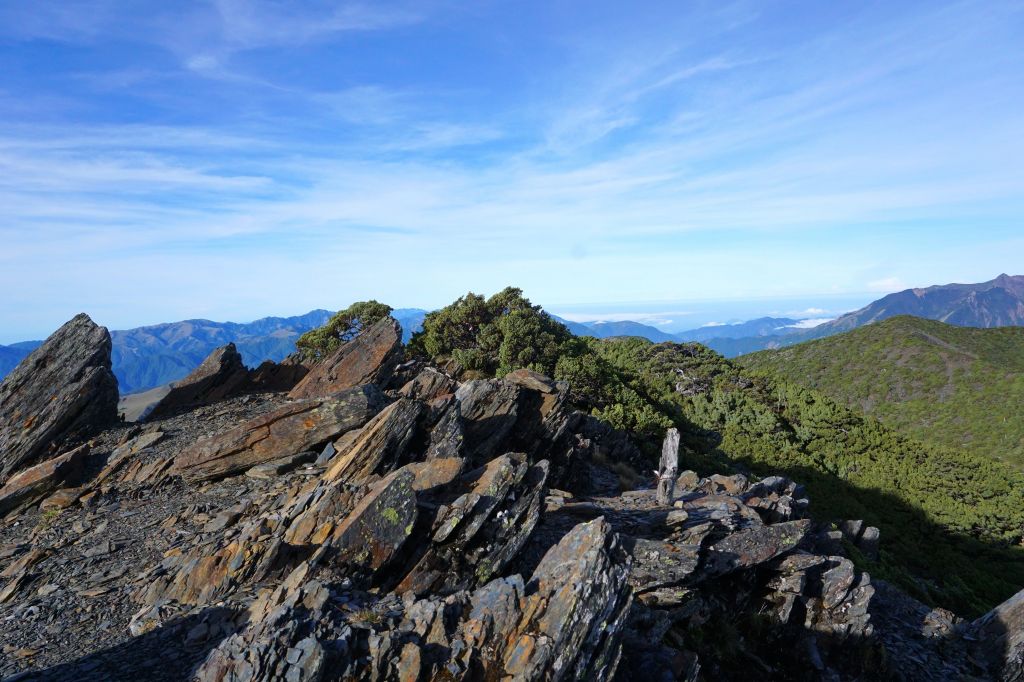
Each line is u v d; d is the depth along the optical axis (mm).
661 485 21078
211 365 31172
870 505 49812
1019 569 42344
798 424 67000
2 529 16797
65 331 25281
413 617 9609
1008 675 17594
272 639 8367
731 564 16672
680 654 12352
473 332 58438
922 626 20000
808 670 15906
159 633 10414
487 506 12945
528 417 24703
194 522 16078
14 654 10031
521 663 8867
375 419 18844
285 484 18172
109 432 23594
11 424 21812
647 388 68062
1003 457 107562
